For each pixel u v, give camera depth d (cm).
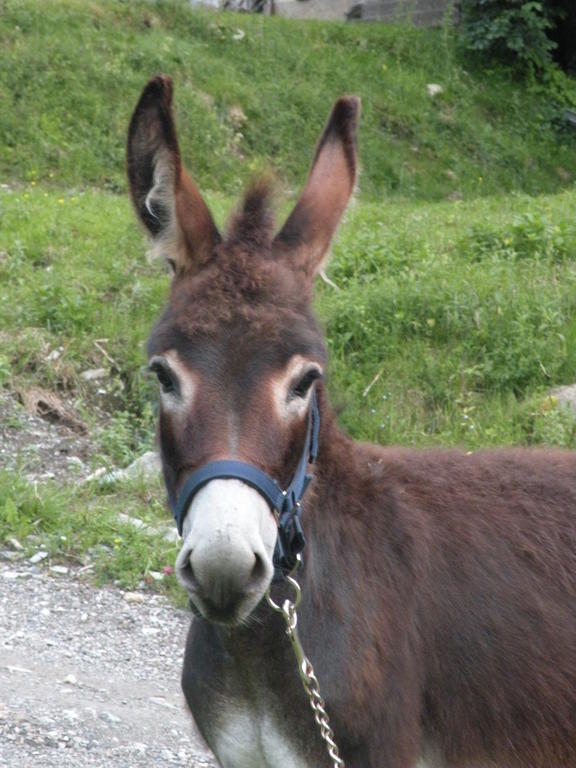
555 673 757
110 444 1770
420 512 771
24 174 3300
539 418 1733
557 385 1858
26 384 1869
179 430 639
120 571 1397
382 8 5288
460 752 753
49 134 3459
